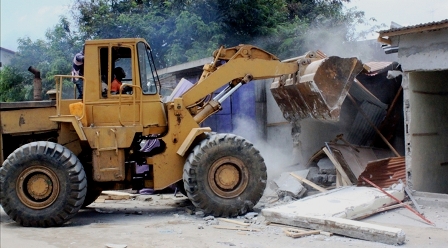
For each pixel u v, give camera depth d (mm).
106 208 9438
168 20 18281
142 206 9664
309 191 9570
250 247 5805
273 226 7059
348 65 8672
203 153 7949
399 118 10422
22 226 7672
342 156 9477
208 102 8742
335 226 6355
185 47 18188
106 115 8180
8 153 8523
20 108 8281
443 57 8125
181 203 9836
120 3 20312
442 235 6293
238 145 8094
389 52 9164
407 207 7734
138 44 8297
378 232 5922
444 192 9562
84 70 8141
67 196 7625
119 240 6355
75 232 7055
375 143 10523
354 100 10312
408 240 6031
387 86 10617
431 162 9250
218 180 8008
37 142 7766
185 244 6031
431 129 9297
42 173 7676
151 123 8312
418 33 8453
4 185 7598
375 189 8336
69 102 8305
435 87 9516
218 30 17828
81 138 7852
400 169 9008
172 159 8305
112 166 8055
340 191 8383
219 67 8648
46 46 21109
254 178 8125
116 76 8430
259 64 8789
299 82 8812
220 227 7094
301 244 5906
